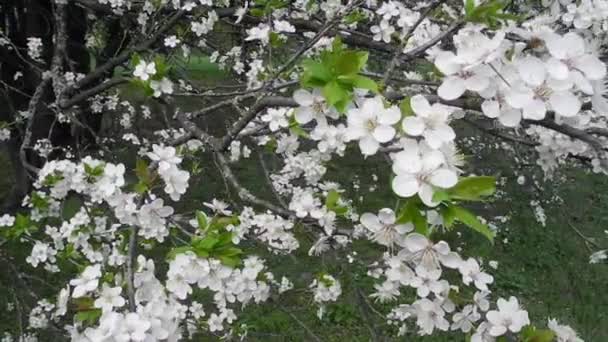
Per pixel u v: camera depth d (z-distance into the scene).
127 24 3.88
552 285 5.43
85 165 1.92
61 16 3.54
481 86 1.15
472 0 1.39
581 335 4.72
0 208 4.82
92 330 1.32
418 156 1.12
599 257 3.99
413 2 3.04
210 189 5.68
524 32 1.26
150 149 4.11
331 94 1.20
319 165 3.06
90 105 4.92
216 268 1.54
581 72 1.17
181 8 3.18
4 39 4.12
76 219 2.21
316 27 3.09
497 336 1.48
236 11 3.17
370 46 2.81
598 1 2.09
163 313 1.43
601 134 1.47
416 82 1.52
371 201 6.01
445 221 1.13
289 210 2.16
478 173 5.35
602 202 6.02
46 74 3.41
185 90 3.71
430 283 1.34
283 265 4.56
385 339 3.76
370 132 1.17
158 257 4.20
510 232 5.80
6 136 4.18
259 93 2.23
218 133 4.57
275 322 4.36
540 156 2.37
